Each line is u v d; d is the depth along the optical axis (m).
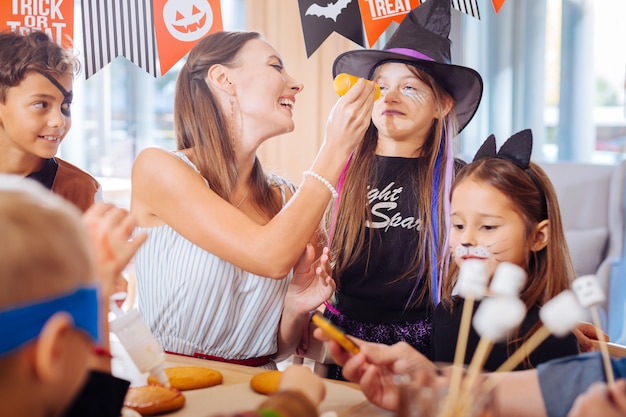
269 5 3.80
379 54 1.45
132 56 1.58
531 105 3.82
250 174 1.52
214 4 1.56
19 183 0.61
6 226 0.53
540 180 1.15
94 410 0.77
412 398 0.70
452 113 1.47
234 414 0.68
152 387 0.96
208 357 1.41
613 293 2.96
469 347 1.15
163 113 4.02
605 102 3.77
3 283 0.52
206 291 1.38
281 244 1.30
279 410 0.70
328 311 1.52
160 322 1.42
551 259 1.12
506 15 3.78
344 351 0.94
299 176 3.89
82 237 0.60
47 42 1.48
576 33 3.74
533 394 0.84
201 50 1.46
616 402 0.68
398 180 1.46
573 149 3.80
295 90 1.50
